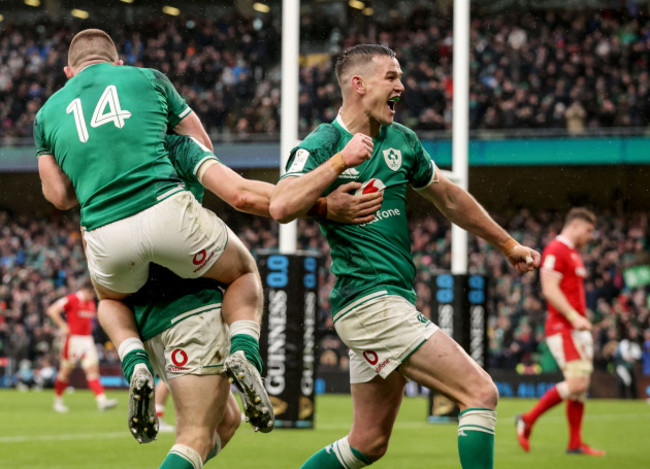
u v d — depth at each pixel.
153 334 5.62
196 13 35.75
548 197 32.03
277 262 13.82
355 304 5.86
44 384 30.19
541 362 27.75
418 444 12.77
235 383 5.20
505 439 13.88
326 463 6.25
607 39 33.75
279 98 34.03
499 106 33.56
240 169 31.33
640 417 18.39
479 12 34.81
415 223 33.62
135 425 5.34
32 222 37.22
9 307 35.09
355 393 6.17
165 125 5.58
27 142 34.62
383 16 36.44
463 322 15.96
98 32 5.88
